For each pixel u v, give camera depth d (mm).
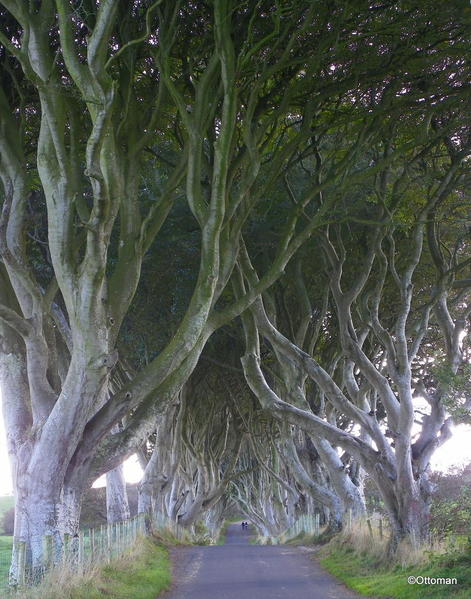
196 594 14727
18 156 14414
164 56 14328
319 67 16469
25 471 13391
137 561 18266
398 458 18391
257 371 20750
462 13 15016
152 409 14719
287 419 20156
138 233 14617
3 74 15914
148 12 12375
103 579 13953
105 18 11969
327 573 18641
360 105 17594
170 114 17734
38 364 13938
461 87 16906
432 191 20359
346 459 29922
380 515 24469
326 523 33562
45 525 12930
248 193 16188
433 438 19016
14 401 14297
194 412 38000
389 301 25969
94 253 12578
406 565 15617
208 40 15680
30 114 17422
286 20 15000
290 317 26891
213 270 14352
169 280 25719
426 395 20000
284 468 42469
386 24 15195
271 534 48906
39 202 20453
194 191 14445
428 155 19391
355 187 20922
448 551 14586
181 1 14172
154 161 21641
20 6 12859
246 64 15258
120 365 29641
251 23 13766
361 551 20016
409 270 18984
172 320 26141
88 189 20188
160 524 31938
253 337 20984
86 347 12969
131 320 27062
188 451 40656
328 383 19812
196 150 14359
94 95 12008
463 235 20625
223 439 42406
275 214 22891
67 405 13141
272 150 19938
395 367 18688
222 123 13906
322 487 28531
